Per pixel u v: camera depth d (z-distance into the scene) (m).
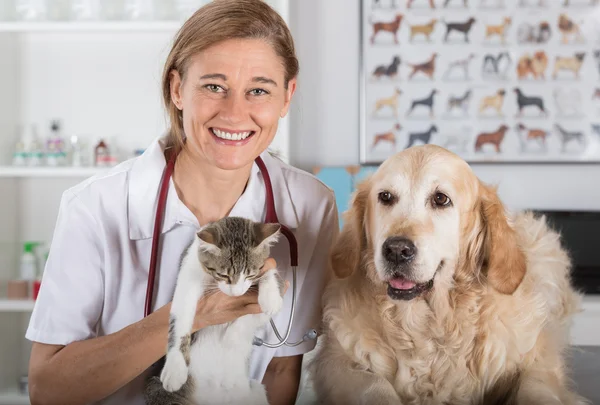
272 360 1.41
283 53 1.23
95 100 3.26
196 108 1.19
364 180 1.43
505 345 1.28
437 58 3.42
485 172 3.47
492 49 3.42
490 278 1.29
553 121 3.44
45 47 3.25
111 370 1.16
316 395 1.39
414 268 1.23
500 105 3.44
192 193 1.34
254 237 1.12
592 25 3.40
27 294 2.96
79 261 1.28
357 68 3.43
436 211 1.29
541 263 1.45
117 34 3.23
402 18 3.40
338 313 1.35
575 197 3.45
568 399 1.23
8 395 3.00
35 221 3.27
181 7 2.93
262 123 1.20
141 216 1.29
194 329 1.12
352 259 1.35
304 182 1.46
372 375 1.28
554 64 3.42
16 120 3.25
